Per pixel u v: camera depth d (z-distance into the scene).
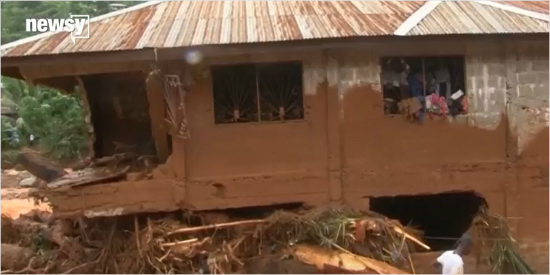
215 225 11.00
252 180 11.57
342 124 11.57
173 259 10.84
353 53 11.49
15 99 37.28
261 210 12.08
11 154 30.08
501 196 11.84
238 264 10.70
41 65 10.84
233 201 11.57
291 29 11.27
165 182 11.50
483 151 11.80
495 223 11.62
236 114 11.66
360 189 11.62
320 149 11.62
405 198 13.80
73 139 29.69
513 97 11.79
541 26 11.24
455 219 13.62
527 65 11.80
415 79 11.80
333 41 10.84
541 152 11.91
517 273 11.36
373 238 10.67
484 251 11.48
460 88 11.88
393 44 11.22
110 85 13.74
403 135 11.65
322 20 11.87
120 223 12.02
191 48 10.70
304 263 10.38
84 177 11.88
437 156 11.70
